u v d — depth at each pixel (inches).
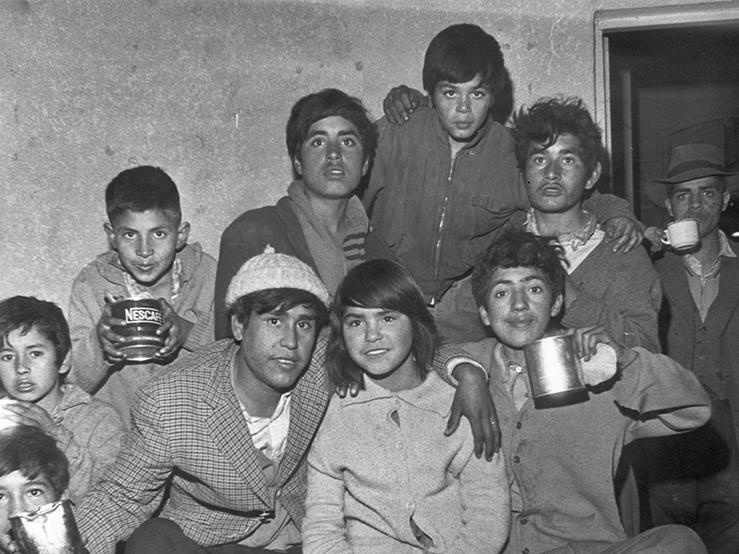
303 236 139.8
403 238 153.4
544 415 127.7
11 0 180.9
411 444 122.2
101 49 182.4
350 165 139.9
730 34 186.7
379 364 122.0
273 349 119.4
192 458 120.9
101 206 181.5
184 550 115.8
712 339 169.8
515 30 181.3
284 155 184.4
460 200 150.3
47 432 131.5
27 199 180.5
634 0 179.9
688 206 171.6
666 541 118.4
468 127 145.1
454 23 182.5
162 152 183.0
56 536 114.2
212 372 122.9
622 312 138.4
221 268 138.2
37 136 181.0
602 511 127.1
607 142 180.9
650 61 196.4
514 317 128.0
